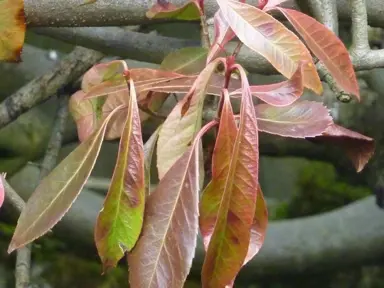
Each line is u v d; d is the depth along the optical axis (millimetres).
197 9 714
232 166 541
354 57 743
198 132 583
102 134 609
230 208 543
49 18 851
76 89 1046
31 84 1025
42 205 596
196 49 717
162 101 749
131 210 572
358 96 619
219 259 547
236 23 581
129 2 850
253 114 543
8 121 1019
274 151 1295
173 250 565
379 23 897
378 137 1208
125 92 703
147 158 621
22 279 871
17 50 684
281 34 580
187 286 1353
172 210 571
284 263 1335
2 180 596
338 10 889
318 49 617
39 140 1301
